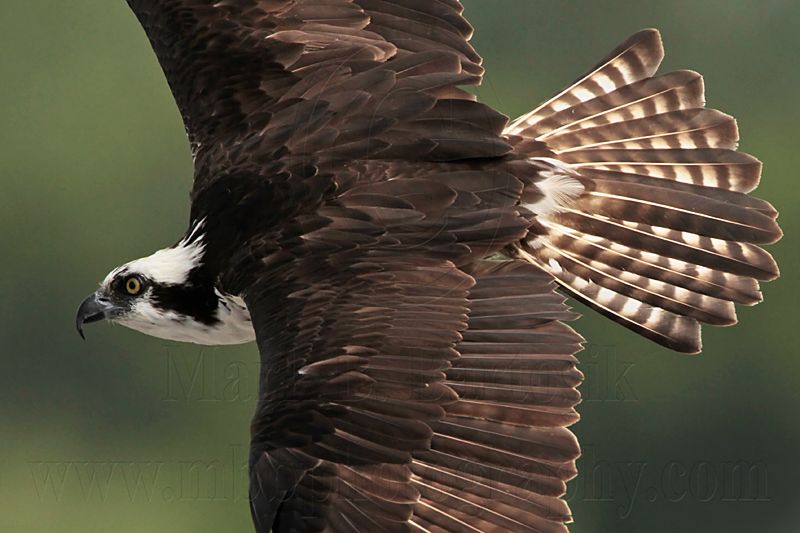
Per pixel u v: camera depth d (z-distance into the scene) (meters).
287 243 11.02
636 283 12.02
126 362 26.42
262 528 9.90
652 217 12.11
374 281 10.62
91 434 26.39
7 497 26.09
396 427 10.05
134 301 12.66
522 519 9.93
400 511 9.91
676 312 11.96
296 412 10.12
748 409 27.28
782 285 28.39
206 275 12.13
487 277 10.71
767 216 12.07
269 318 10.62
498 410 10.19
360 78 11.63
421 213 10.95
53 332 27.98
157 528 25.52
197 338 12.69
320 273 10.76
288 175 11.30
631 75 12.61
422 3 12.52
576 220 12.08
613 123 12.46
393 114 11.41
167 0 12.34
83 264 29.00
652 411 26.64
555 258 12.01
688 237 12.06
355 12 12.34
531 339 10.40
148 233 29.45
